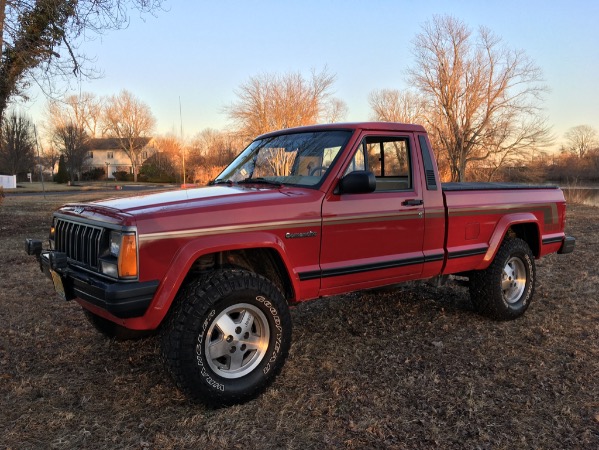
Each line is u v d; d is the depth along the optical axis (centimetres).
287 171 422
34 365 404
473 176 3647
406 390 357
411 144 436
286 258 355
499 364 402
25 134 5331
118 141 7169
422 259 436
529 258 528
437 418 319
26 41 1296
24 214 1717
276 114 3731
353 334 476
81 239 347
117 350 434
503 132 3450
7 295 609
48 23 1307
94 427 308
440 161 3694
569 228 1323
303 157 418
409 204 424
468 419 317
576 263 802
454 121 3544
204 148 5806
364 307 557
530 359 412
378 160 444
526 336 467
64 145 5916
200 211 324
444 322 506
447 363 404
